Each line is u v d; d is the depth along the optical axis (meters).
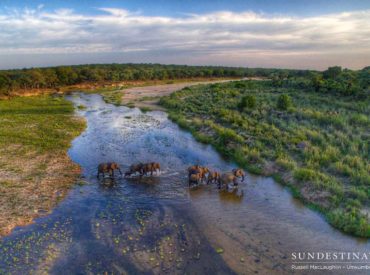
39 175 22.12
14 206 17.23
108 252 13.06
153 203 17.69
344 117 31.45
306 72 99.44
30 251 13.13
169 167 24.05
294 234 14.34
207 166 24.20
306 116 34.03
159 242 13.79
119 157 26.73
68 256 12.80
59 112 52.94
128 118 47.06
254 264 12.23
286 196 18.52
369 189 17.47
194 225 15.21
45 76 104.44
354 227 14.38
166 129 38.28
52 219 15.95
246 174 22.31
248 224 15.27
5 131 36.12
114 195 18.86
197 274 11.65
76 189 19.80
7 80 88.06
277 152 24.20
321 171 20.64
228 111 41.38
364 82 51.78
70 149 29.50
